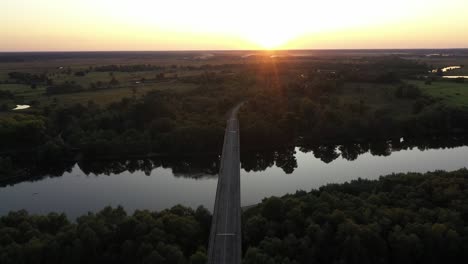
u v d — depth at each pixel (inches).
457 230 3481.8
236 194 4793.3
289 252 3368.6
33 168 7091.5
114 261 3373.5
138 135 7864.2
